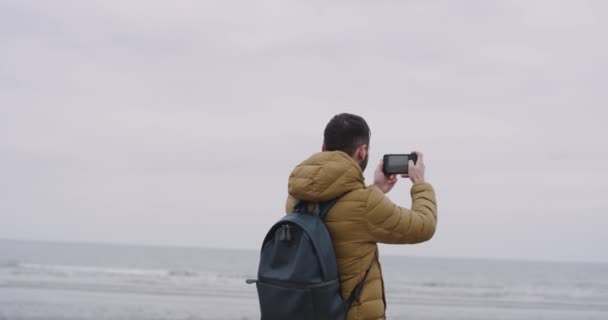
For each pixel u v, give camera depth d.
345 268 2.29
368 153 2.48
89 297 19.98
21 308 16.33
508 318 19.41
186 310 17.56
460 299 27.19
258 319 16.20
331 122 2.45
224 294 23.89
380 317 2.34
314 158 2.36
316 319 2.19
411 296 28.27
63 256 73.19
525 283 46.16
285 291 2.21
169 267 52.94
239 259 80.38
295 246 2.26
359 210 2.28
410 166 2.53
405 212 2.30
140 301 19.50
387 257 159.38
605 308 24.05
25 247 105.56
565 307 24.14
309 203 2.38
